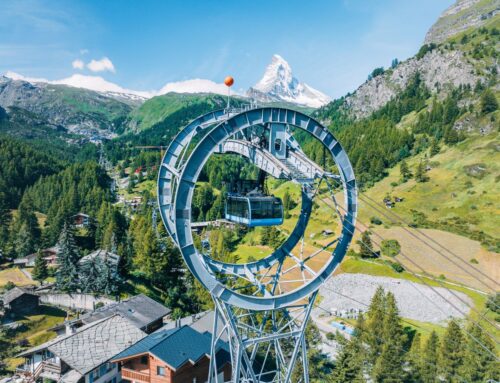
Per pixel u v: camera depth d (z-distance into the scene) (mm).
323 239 163250
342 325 100000
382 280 124812
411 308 107938
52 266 112875
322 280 36438
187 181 31000
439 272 125938
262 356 65625
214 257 120875
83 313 84562
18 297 78812
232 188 41906
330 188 37375
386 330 68188
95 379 54094
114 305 73625
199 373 52938
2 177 198875
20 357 62094
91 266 93375
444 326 97938
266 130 37844
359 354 66438
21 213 139125
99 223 140625
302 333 35875
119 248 107125
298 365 60750
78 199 187500
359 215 177875
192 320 67375
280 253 42031
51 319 80375
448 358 61500
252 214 37000
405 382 61438
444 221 162250
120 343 58656
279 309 36344
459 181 188125
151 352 49406
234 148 39750
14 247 125625
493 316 98500
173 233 42406
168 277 102000
